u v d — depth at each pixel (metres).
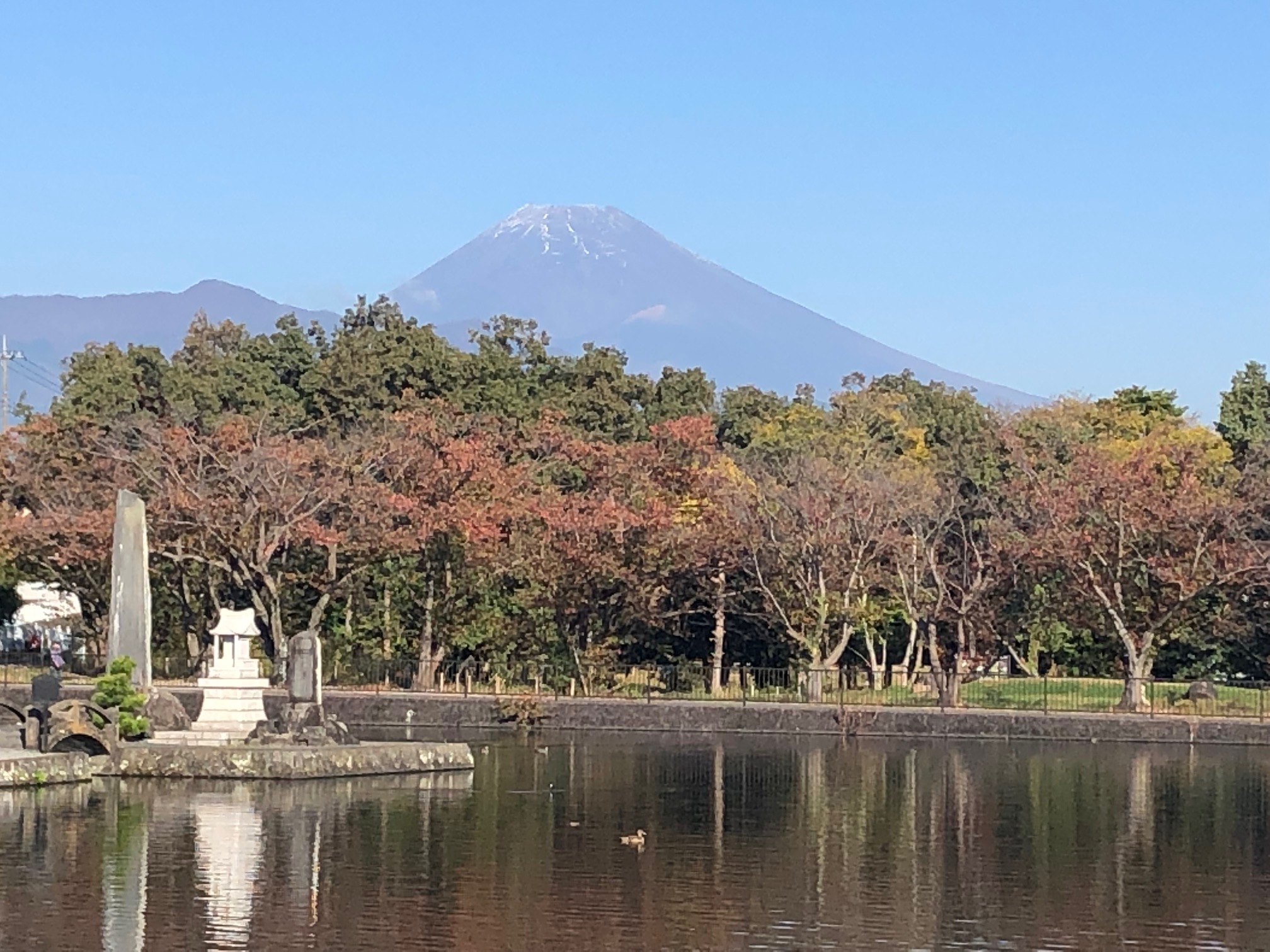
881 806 45.50
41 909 29.47
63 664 79.56
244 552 73.56
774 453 88.94
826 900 32.12
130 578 55.78
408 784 47.72
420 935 28.39
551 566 76.19
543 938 28.47
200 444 78.94
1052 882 34.50
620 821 41.62
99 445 82.12
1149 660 78.44
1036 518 77.56
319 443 79.38
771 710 68.75
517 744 62.44
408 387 96.88
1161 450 80.31
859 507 76.06
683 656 85.38
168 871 33.06
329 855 35.28
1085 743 65.75
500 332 105.38
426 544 77.62
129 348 96.81
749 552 76.88
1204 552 74.31
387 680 77.62
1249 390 96.25
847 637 77.00
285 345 102.44
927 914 31.08
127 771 46.94
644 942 28.36
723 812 43.78
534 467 83.56
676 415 101.94
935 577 76.94
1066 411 93.12
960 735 67.38
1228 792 49.53
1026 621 80.56
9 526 76.50
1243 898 33.06
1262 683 75.44
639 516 76.19
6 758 44.12
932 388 110.50
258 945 27.39
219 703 51.12
